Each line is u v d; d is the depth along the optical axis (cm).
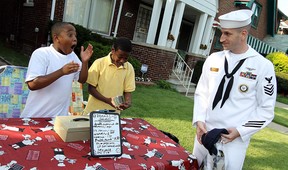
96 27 909
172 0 880
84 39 779
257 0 1672
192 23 1387
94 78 235
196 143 214
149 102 616
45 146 153
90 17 879
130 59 803
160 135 215
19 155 138
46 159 140
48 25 772
